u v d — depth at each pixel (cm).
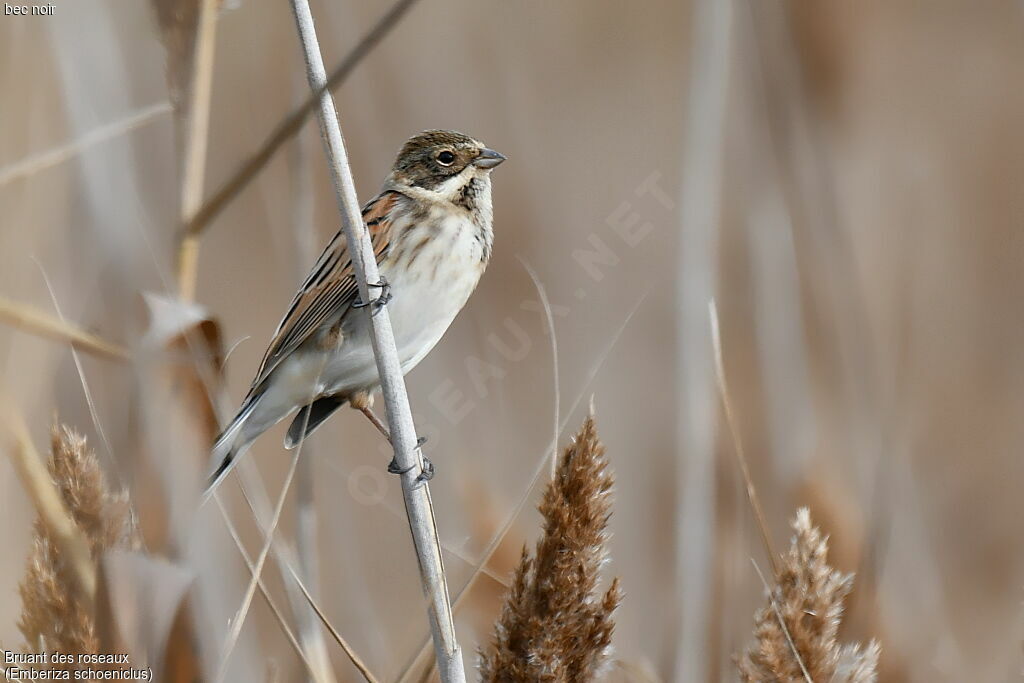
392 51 1517
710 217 1133
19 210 802
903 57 1814
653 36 1772
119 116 928
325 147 773
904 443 1035
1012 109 1797
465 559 800
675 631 908
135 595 634
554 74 1716
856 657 734
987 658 1195
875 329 1216
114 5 1231
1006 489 1459
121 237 784
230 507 934
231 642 639
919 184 1596
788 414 1046
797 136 1151
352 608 979
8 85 859
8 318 634
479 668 718
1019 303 1670
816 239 1129
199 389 668
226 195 686
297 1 743
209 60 712
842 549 942
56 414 665
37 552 636
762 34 1176
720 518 968
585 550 702
